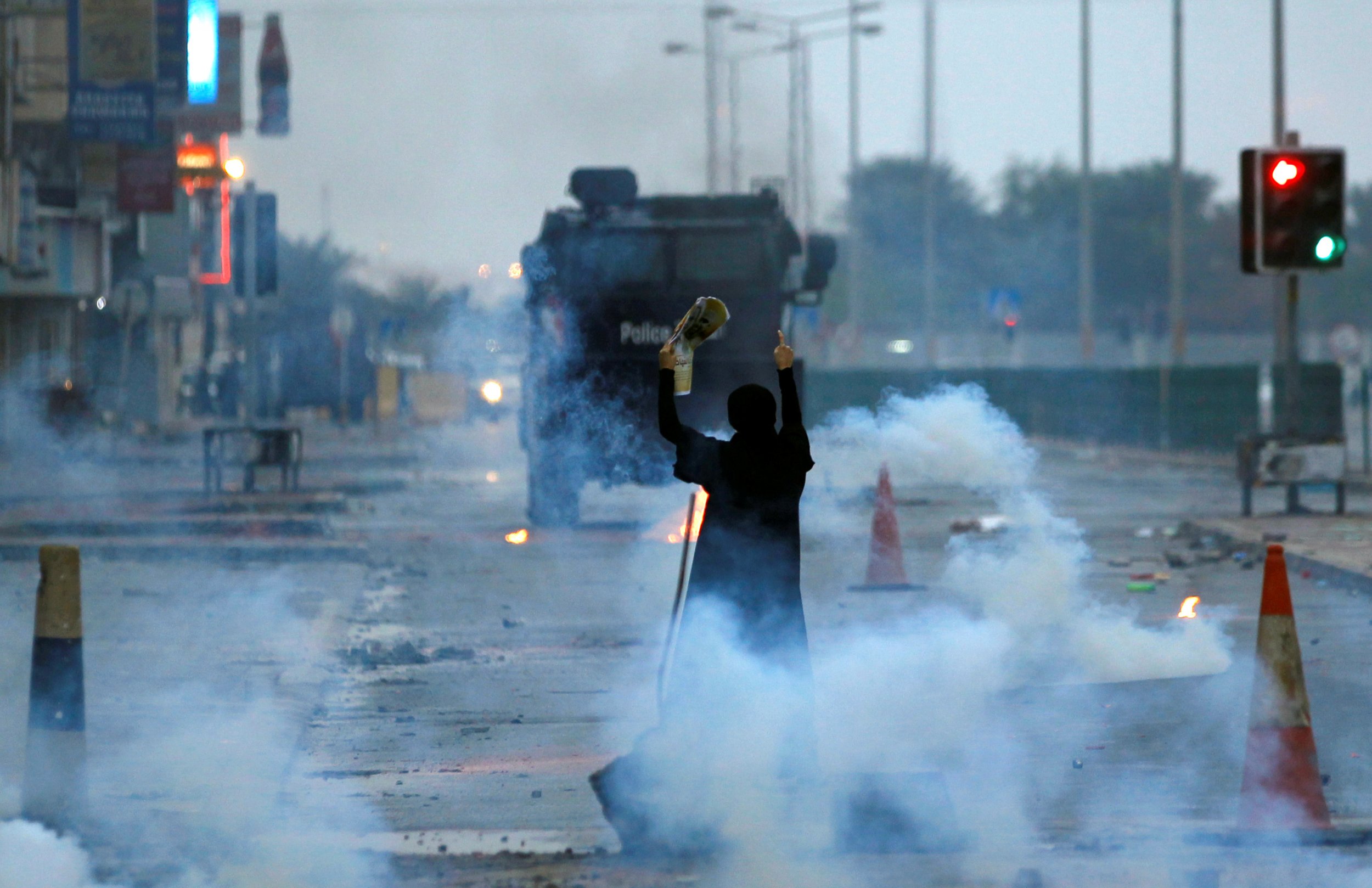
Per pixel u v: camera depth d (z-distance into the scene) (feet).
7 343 465.06
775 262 249.96
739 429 86.69
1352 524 237.86
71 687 81.87
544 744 107.55
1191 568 201.46
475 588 189.26
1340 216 236.84
